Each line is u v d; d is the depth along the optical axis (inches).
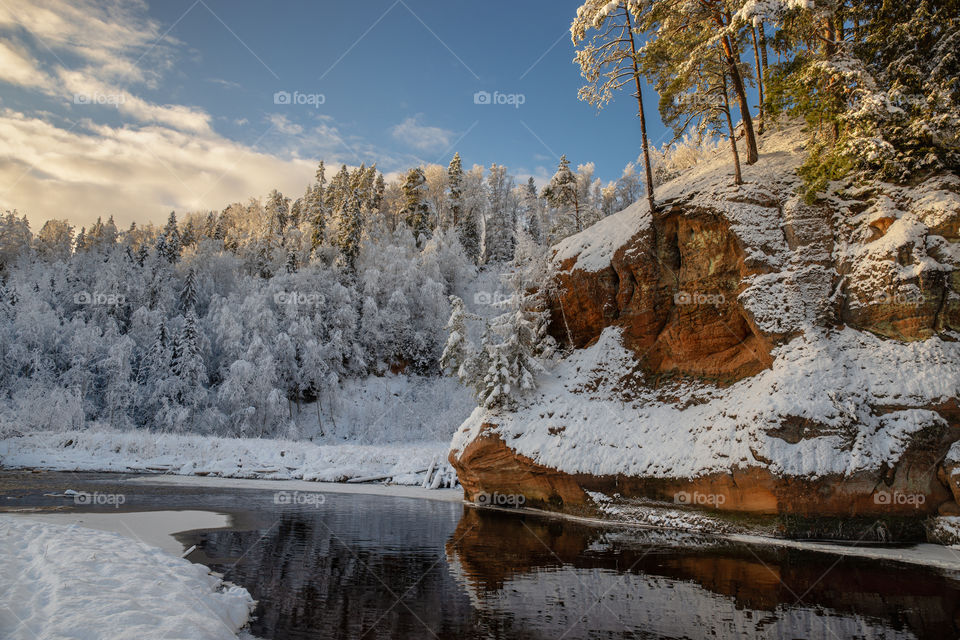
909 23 719.7
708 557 531.8
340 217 2502.5
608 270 975.6
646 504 735.7
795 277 730.8
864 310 677.3
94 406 1728.6
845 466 595.2
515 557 528.4
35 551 380.2
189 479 1175.0
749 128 903.1
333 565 482.3
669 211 892.0
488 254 2810.0
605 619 350.9
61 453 1336.1
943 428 585.3
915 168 686.5
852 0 806.5
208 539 569.6
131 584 324.5
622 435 800.3
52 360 1795.0
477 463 908.6
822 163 741.9
